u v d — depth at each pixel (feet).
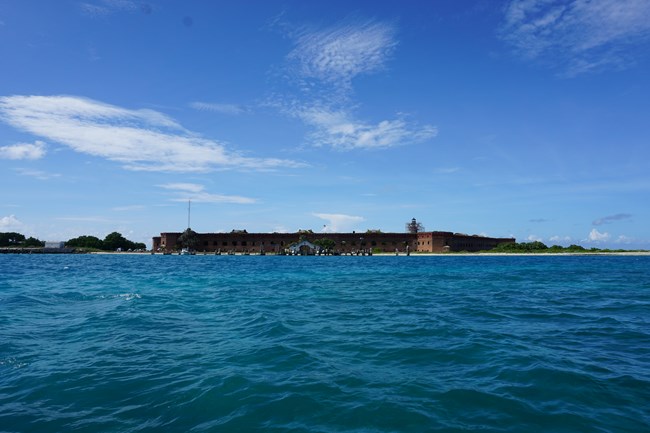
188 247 501.15
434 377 29.73
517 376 29.78
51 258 346.74
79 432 21.39
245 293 86.79
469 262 268.41
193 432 21.33
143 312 59.41
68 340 41.86
